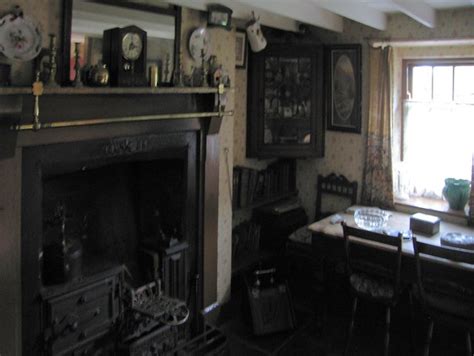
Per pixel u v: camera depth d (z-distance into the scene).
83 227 2.71
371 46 3.60
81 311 2.36
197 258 3.08
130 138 2.49
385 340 2.78
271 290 3.24
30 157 2.08
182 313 2.58
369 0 3.01
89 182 2.72
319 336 3.14
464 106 3.41
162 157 2.71
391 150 3.62
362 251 3.01
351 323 2.90
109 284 2.48
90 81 2.20
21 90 1.88
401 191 3.70
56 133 2.14
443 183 3.61
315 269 3.67
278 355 2.93
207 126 2.94
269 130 3.82
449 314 2.46
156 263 2.82
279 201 4.14
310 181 4.20
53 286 2.27
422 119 3.62
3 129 1.89
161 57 2.60
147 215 3.05
